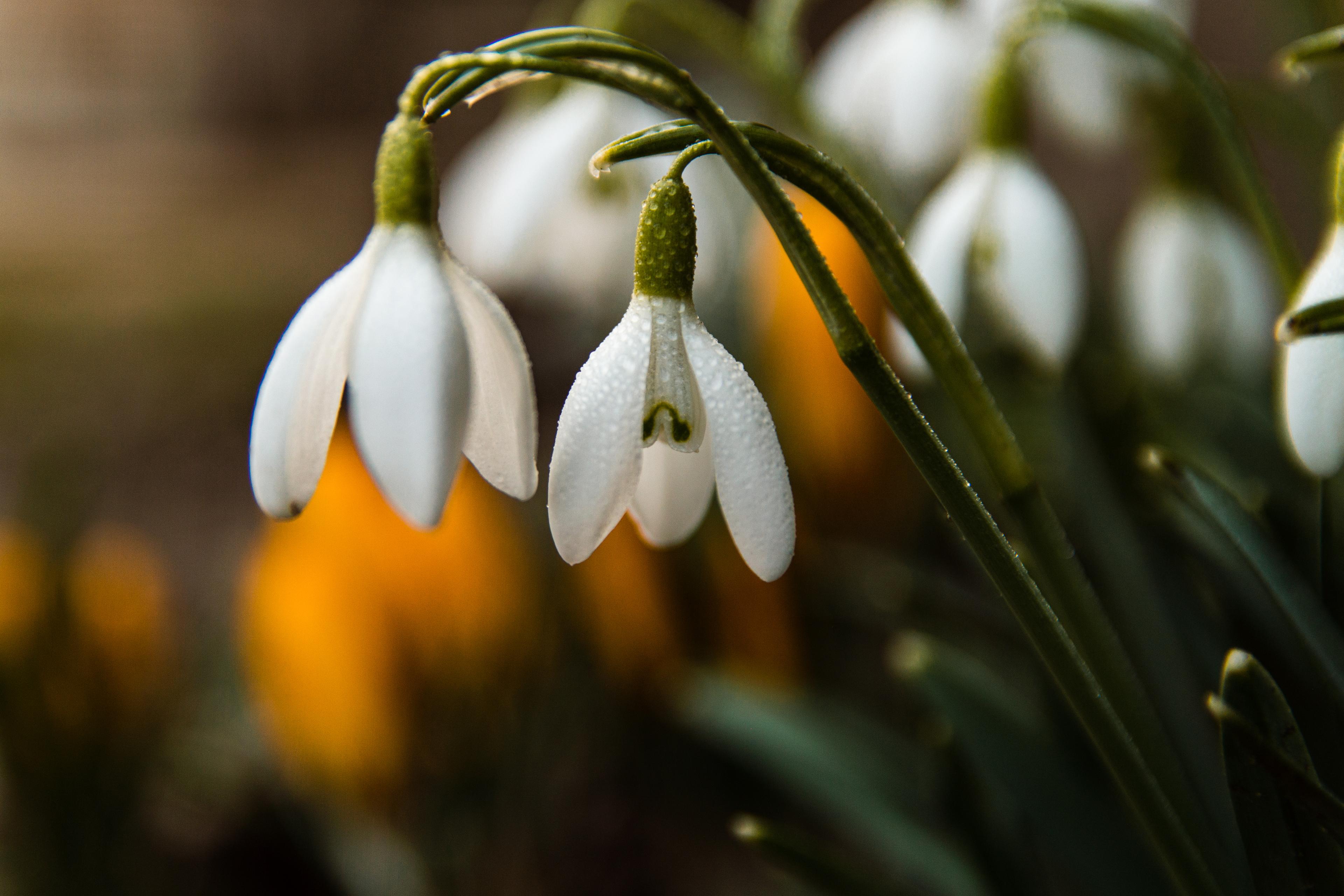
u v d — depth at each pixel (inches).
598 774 15.2
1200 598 11.9
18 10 87.2
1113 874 11.4
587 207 15.4
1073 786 11.6
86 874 15.2
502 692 13.8
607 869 14.7
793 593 14.4
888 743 13.8
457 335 8.9
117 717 15.2
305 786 14.4
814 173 9.2
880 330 13.9
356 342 8.9
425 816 13.8
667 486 9.6
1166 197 13.6
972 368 9.4
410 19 72.8
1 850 15.2
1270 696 9.4
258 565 13.4
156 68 84.1
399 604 13.0
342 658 13.0
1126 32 11.1
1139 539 12.1
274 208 64.7
